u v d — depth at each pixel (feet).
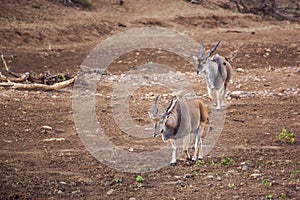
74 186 48.14
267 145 63.98
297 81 110.73
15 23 154.30
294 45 157.99
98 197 45.62
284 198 45.83
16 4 171.42
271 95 95.66
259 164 56.18
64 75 106.63
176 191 47.37
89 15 180.75
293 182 49.98
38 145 61.82
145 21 184.03
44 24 157.79
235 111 82.12
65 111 79.61
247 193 46.93
